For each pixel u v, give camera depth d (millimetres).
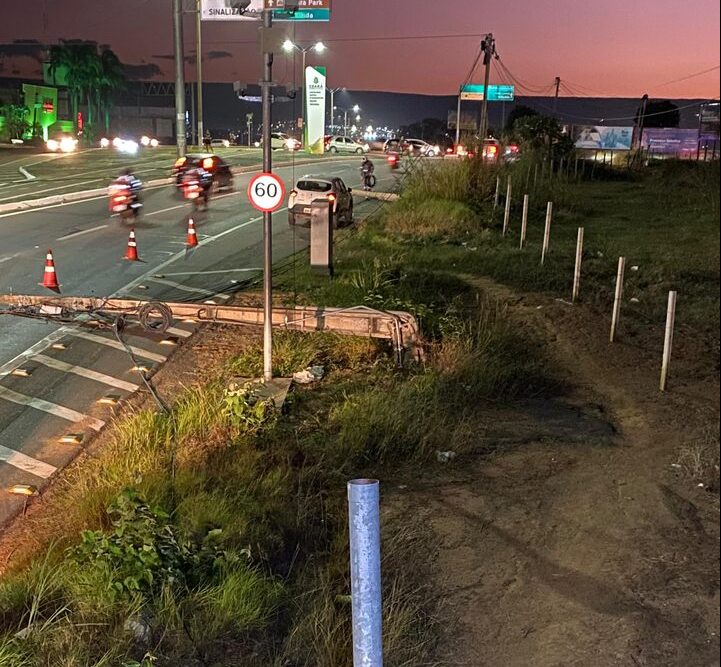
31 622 4641
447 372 9062
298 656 4367
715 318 11516
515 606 4688
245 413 7879
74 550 5328
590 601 4668
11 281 14281
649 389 8641
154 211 24297
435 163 25578
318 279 14516
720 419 7363
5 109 64062
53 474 7410
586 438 7367
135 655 4305
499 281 14484
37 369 10000
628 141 72875
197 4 33156
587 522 5645
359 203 28750
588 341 10547
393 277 14180
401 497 6227
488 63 38406
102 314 11148
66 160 44719
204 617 4633
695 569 4930
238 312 10742
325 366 9883
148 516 5371
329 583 4969
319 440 7449
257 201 8766
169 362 10375
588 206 27438
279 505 6078
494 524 5695
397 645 4254
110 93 85438
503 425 7816
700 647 4180
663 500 5891
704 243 18469
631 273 14922
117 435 8062
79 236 19297
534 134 41344
